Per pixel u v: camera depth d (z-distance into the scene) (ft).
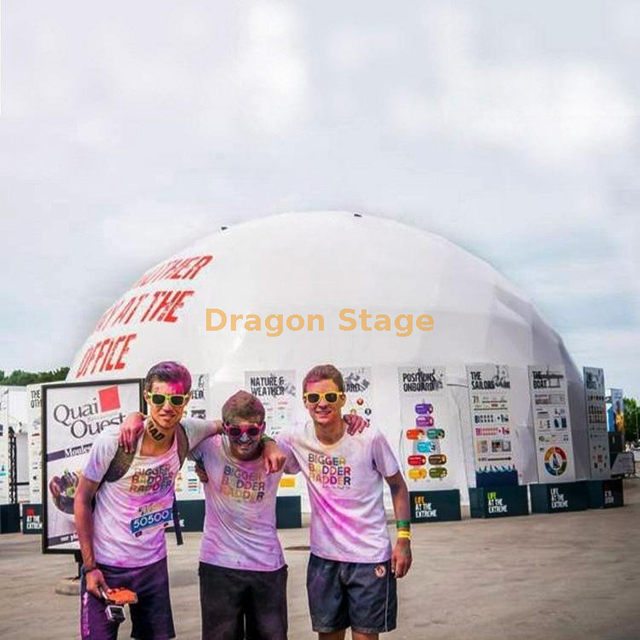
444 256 76.74
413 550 38.06
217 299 70.03
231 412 14.25
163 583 14.46
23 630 23.43
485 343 70.49
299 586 29.27
